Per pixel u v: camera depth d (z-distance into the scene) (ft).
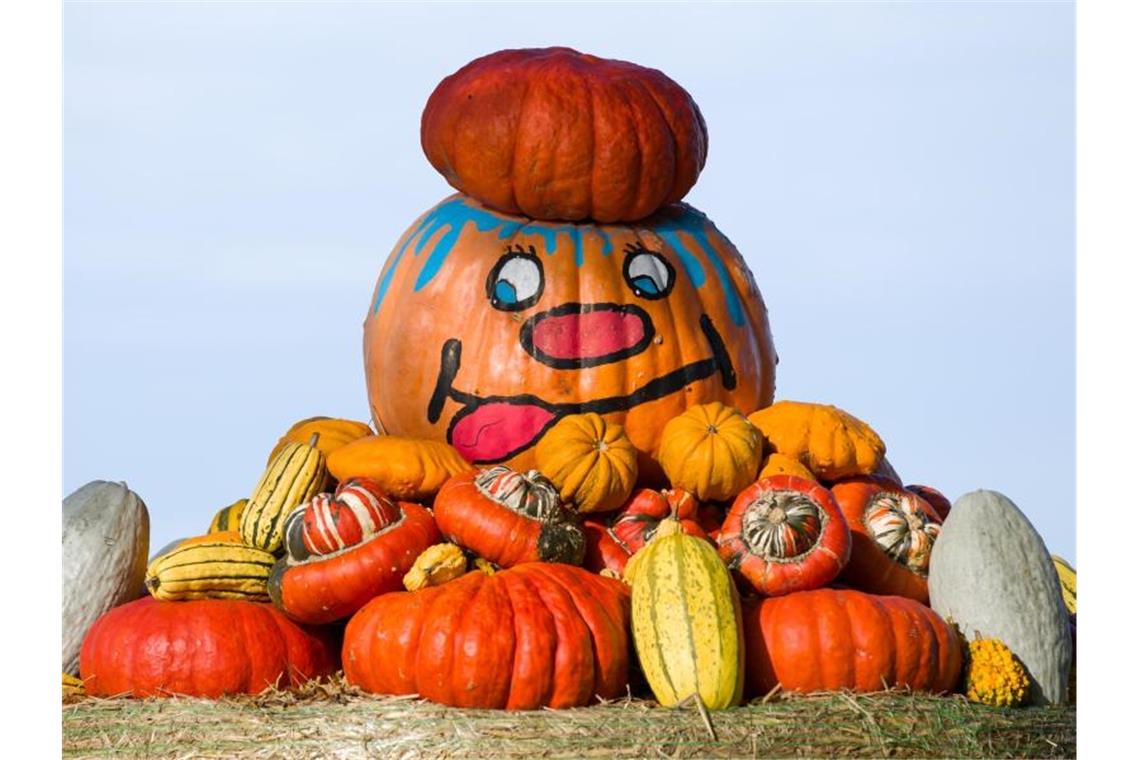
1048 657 26.89
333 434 30.58
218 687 26.27
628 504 28.35
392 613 25.44
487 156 28.91
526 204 29.32
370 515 26.48
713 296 30.01
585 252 29.25
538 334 28.73
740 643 24.93
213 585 27.14
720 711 24.45
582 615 25.21
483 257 29.27
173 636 26.32
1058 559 31.91
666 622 24.81
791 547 26.45
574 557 26.89
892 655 25.66
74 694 26.78
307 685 26.53
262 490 27.89
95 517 28.55
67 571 28.07
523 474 27.25
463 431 29.01
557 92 28.78
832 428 29.22
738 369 30.04
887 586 28.45
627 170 28.89
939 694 26.11
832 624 25.63
